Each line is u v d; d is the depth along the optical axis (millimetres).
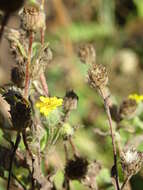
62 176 420
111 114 417
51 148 369
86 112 686
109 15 858
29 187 395
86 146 584
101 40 832
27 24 348
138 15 862
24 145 369
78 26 811
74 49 795
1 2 318
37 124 374
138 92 792
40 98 368
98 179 424
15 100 351
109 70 369
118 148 422
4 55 709
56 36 779
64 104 380
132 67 823
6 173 399
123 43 846
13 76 373
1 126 377
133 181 471
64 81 746
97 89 366
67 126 373
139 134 433
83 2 870
